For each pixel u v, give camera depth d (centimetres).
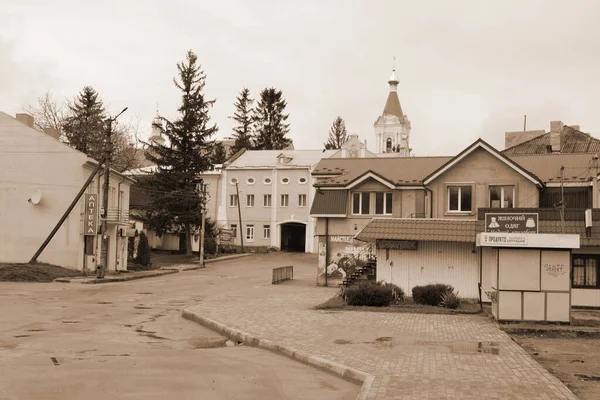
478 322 2108
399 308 2502
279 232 7838
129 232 5544
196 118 6812
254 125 10731
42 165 4650
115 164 7281
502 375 1180
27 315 2173
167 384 1088
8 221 4619
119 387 1052
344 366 1255
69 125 7319
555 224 2992
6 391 1001
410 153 10781
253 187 7919
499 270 2056
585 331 1870
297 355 1418
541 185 3800
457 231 3119
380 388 1059
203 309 2378
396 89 10931
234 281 4456
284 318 2117
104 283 4022
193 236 7425
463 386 1080
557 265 2027
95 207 4522
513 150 5469
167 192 6775
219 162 9319
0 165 4631
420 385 1085
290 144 10844
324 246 4153
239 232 7931
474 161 3894
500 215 2780
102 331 1831
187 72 6825
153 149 7044
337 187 4150
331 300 2778
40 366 1227
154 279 4556
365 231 3206
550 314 2019
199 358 1377
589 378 1210
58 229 4606
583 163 4044
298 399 1027
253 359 1398
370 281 3278
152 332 1858
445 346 1555
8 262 4559
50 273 4153
